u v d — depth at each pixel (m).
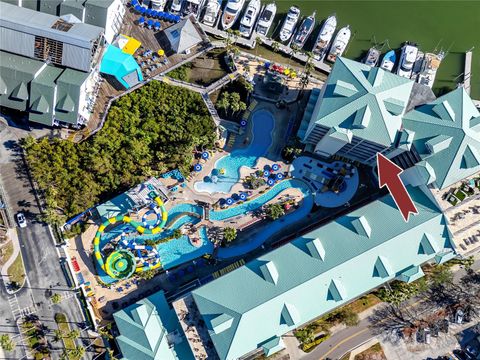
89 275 94.44
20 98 91.81
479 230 100.06
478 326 97.50
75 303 92.62
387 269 86.06
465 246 99.00
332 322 96.25
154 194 96.31
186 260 96.06
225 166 102.56
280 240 98.00
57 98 92.06
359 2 117.56
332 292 84.88
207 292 84.19
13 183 96.81
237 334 80.31
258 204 100.56
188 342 83.31
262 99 107.25
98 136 97.12
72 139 99.31
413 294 96.94
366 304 98.00
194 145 97.06
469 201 99.69
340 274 85.62
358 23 117.06
